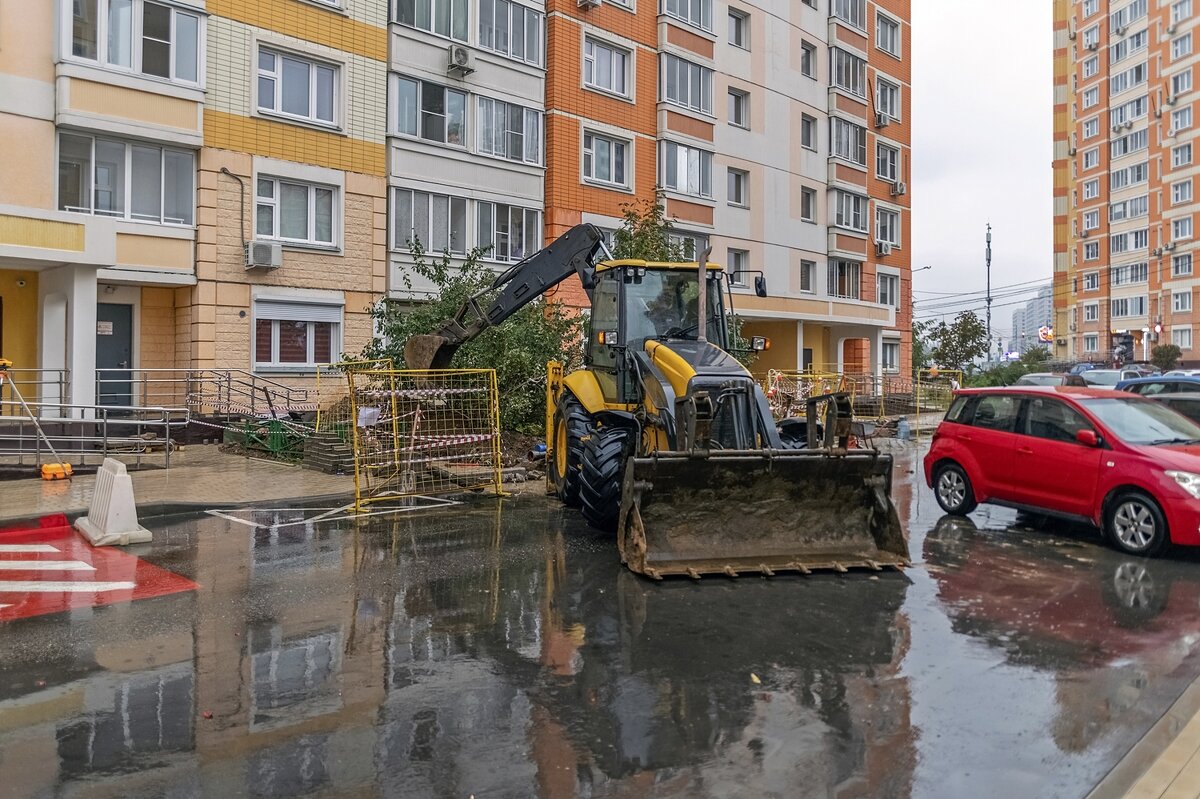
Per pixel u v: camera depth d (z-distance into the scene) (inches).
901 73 1485.0
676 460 288.5
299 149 753.6
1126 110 2516.0
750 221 1196.5
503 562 313.7
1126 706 185.9
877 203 1419.8
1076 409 354.6
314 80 770.8
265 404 711.7
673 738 169.2
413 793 147.6
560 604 260.4
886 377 1275.8
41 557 319.6
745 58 1190.9
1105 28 2600.9
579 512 416.2
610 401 385.1
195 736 168.9
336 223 781.9
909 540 354.6
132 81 651.5
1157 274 2363.4
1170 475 312.8
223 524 383.9
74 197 642.8
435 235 858.8
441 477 483.5
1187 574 297.4
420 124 846.5
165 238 678.5
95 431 576.4
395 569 303.9
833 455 301.1
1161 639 229.8
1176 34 2284.7
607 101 1019.9
